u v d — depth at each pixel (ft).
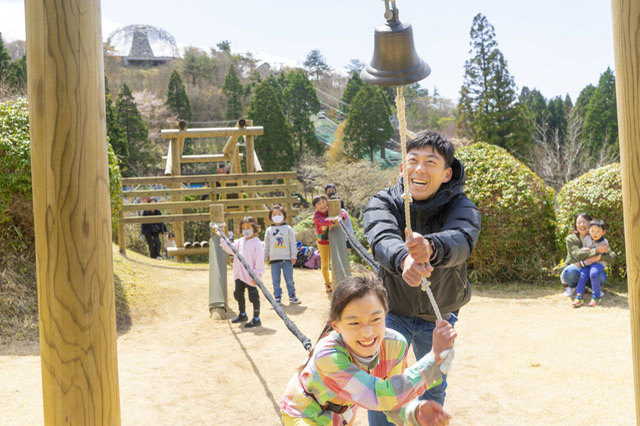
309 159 169.58
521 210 30.30
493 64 147.02
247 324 24.39
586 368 17.56
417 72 7.83
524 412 14.43
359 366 7.77
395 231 9.59
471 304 26.99
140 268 32.71
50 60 7.89
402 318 10.57
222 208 28.02
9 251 24.50
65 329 8.02
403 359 8.36
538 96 228.63
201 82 278.87
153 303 28.07
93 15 8.17
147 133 164.35
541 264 30.50
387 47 7.79
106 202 8.45
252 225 24.76
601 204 29.35
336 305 7.41
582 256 26.04
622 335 21.02
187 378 17.66
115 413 8.56
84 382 8.10
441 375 7.00
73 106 7.95
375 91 191.31
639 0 6.81
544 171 118.93
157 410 15.08
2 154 23.95
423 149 10.01
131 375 17.98
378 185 102.78
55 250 7.98
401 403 7.04
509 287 30.04
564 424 13.64
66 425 8.07
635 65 6.89
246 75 310.24
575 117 134.21
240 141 153.38
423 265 8.18
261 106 158.20
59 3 7.86
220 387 16.81
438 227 10.30
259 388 16.69
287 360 19.36
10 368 18.47
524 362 18.38
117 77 256.73
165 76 269.44
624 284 29.07
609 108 149.59
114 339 8.61
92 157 8.15
